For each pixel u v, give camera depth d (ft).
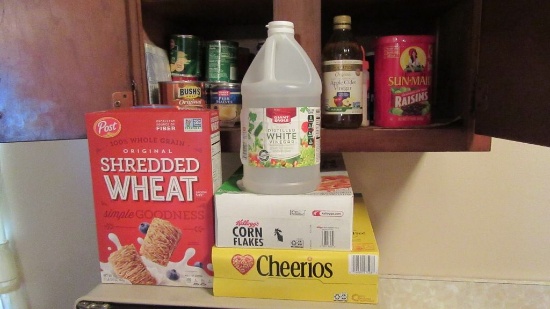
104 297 2.19
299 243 2.14
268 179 2.20
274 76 2.15
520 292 3.44
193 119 2.16
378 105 2.56
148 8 2.66
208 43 2.82
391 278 3.57
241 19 3.09
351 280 2.10
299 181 2.22
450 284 3.50
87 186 3.84
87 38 2.38
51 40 2.36
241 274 2.17
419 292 3.54
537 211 3.41
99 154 2.24
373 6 2.71
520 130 1.83
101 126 2.21
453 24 2.64
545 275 3.46
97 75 2.40
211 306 2.11
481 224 3.47
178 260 2.29
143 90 2.50
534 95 1.73
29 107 2.40
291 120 2.10
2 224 3.91
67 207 3.88
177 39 2.82
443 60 2.85
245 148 2.24
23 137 2.43
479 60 2.20
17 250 3.97
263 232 2.15
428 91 2.49
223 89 2.64
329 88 2.46
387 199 3.53
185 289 2.29
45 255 3.96
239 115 2.67
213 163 2.25
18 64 2.37
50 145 3.81
